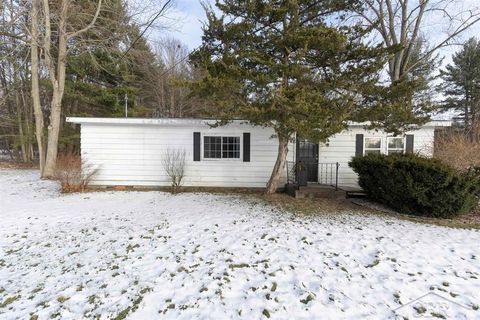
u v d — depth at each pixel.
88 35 13.97
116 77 17.92
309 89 6.62
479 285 3.48
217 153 10.62
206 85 6.19
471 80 24.20
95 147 10.41
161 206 7.49
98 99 17.41
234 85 6.15
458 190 6.34
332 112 5.92
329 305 3.06
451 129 10.12
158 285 3.46
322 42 6.27
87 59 15.45
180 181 10.37
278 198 8.49
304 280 3.56
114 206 7.50
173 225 5.73
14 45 13.89
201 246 4.62
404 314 2.92
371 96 7.03
